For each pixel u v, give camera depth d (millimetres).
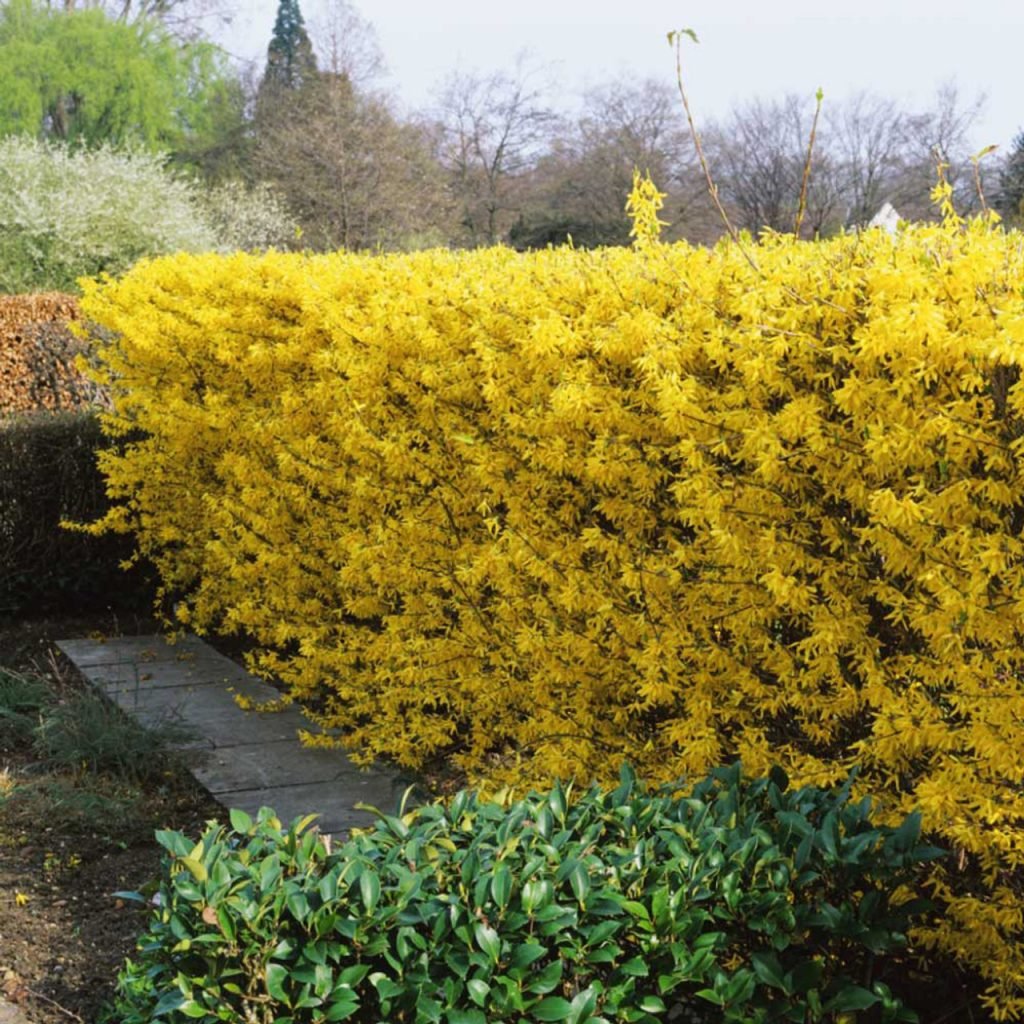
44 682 6242
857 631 2865
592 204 33219
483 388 3770
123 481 7164
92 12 38000
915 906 2482
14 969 3348
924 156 28812
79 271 21969
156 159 25688
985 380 2535
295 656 6105
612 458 3303
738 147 30281
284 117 33812
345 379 4934
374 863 2453
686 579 3314
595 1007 2215
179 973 2250
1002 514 2637
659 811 2627
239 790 4875
